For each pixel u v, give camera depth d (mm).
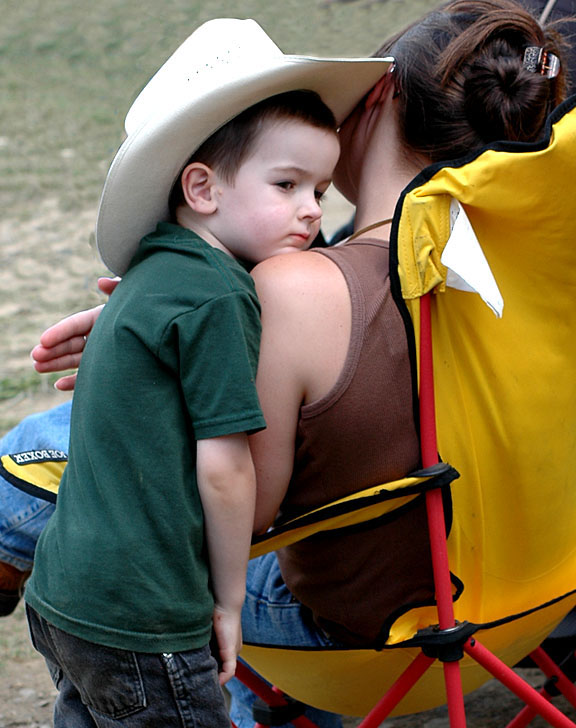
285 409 2338
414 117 2482
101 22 18094
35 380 7105
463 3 2600
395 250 2262
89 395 2320
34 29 18172
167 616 2240
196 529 2279
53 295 8688
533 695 2564
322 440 2348
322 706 2908
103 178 11602
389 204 2559
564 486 2525
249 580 2875
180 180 2516
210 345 2217
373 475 2381
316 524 2396
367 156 2613
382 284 2330
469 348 2344
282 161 2422
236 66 2410
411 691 2785
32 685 4324
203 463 2250
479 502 2432
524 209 2252
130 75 15484
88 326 2975
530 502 2473
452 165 2225
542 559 2590
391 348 2305
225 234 2484
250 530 2334
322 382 2318
